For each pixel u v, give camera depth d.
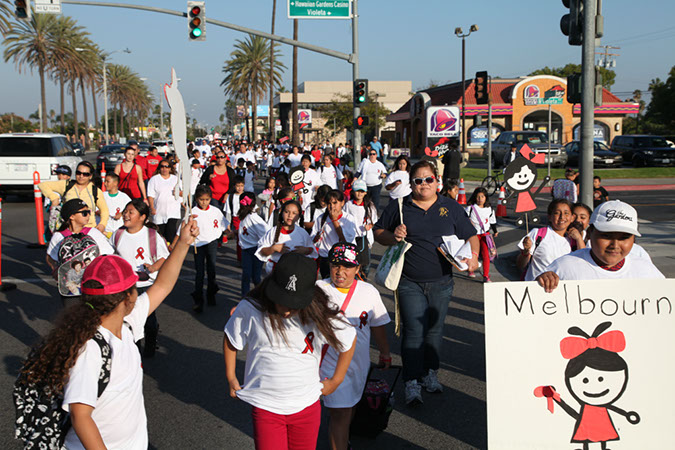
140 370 2.77
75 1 18.44
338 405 3.86
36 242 13.60
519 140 32.06
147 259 6.03
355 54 20.14
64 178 8.62
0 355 6.38
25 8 18.16
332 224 7.28
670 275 9.49
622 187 24.27
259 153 36.22
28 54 58.94
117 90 90.56
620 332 3.34
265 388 3.18
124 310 2.64
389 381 5.60
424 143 46.00
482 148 46.41
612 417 3.34
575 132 45.66
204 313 8.06
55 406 2.43
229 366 3.38
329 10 19.61
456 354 6.32
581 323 3.34
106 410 2.53
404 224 5.01
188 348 6.66
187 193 3.18
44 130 60.47
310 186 14.27
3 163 20.45
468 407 5.04
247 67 65.50
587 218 5.98
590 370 3.34
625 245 3.66
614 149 35.78
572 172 13.05
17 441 4.50
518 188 8.38
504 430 3.32
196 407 5.14
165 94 2.98
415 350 5.01
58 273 5.24
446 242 4.88
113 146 34.38
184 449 4.41
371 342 6.77
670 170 30.27
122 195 9.09
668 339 3.35
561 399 3.33
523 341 3.33
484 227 10.21
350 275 4.06
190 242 3.23
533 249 5.28
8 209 19.55
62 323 2.46
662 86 54.06
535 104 44.31
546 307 3.34
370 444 4.41
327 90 103.00
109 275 2.54
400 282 5.09
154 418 4.92
